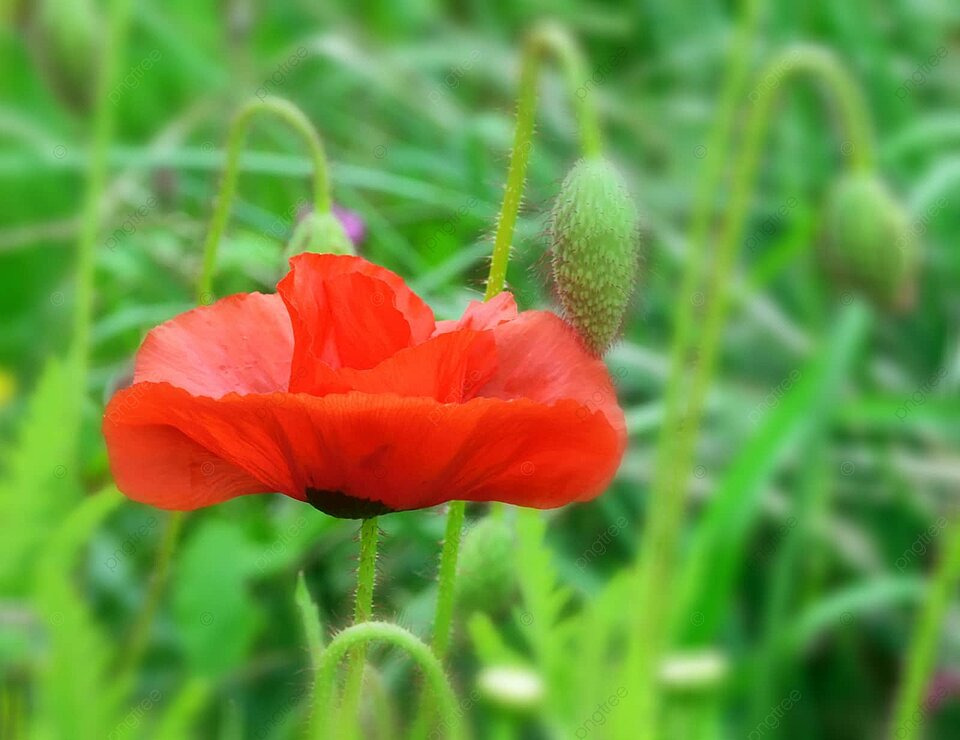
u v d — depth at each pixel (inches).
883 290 12.4
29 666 10.4
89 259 12.4
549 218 10.6
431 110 24.6
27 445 11.0
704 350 12.0
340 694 9.9
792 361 21.8
